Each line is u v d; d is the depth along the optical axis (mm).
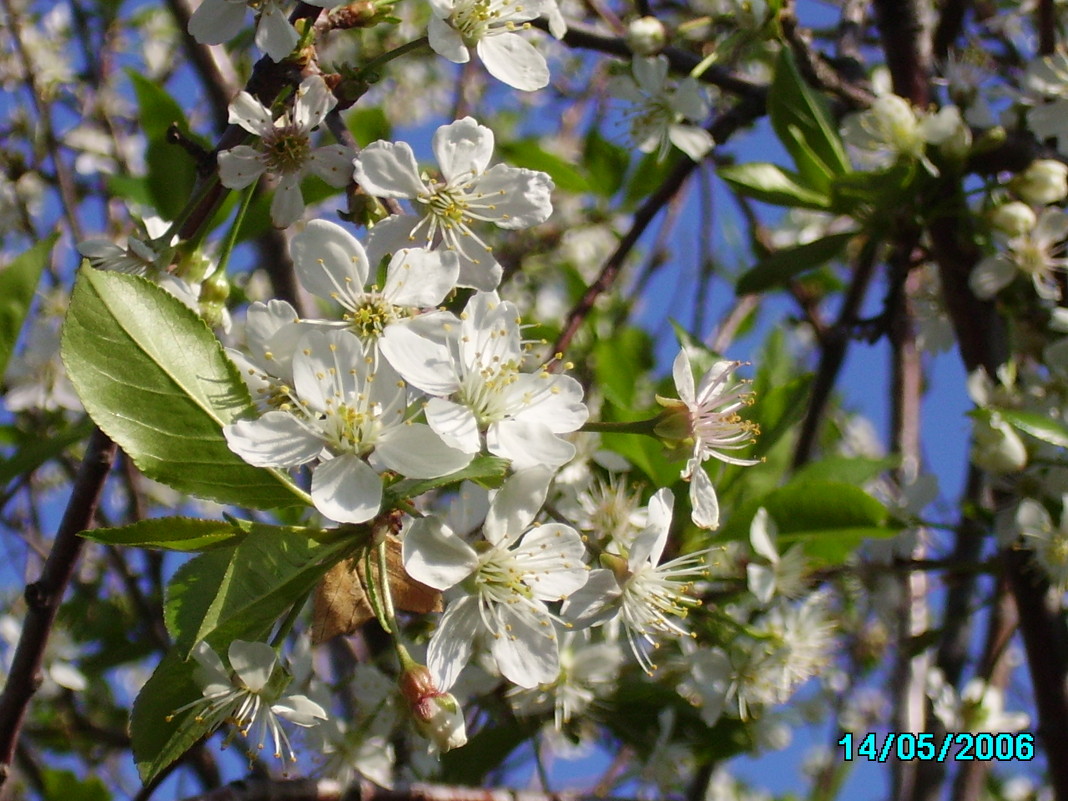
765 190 236
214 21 174
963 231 240
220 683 165
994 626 274
